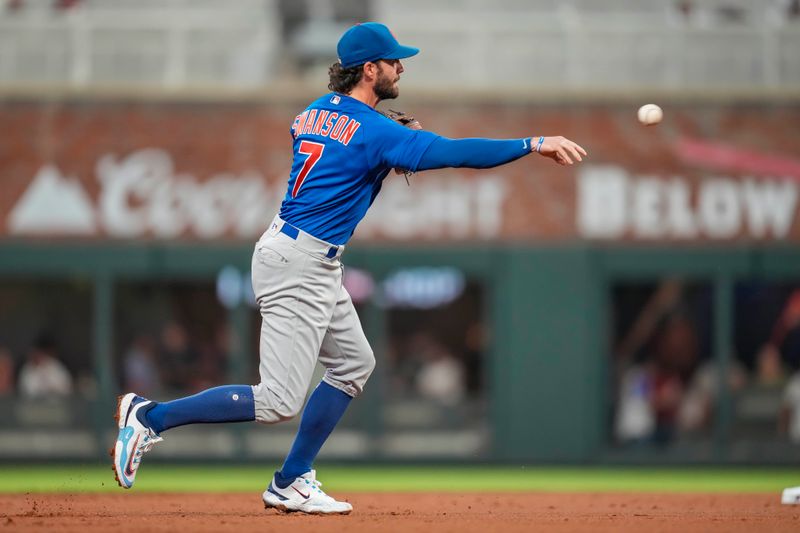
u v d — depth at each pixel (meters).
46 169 54.25
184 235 54.31
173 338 55.28
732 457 54.38
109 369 54.19
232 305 54.47
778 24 57.47
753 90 54.59
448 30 57.34
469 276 54.56
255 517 20.53
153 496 28.19
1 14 57.06
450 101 54.50
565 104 54.62
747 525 19.48
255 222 54.41
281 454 53.31
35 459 53.84
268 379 19.97
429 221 54.41
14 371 55.38
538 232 54.44
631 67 57.41
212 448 53.12
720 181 54.62
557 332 54.19
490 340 54.34
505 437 54.00
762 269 54.44
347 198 19.77
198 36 57.38
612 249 54.50
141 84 55.31
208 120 54.44
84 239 54.22
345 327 20.62
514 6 59.44
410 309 54.69
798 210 54.47
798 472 53.28
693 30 57.44
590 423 54.06
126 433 19.75
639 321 55.91
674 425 54.69
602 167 54.56
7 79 56.22
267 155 54.38
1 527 18.12
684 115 54.69
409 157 19.38
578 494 30.17
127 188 54.34
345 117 19.86
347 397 21.19
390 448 53.94
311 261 19.72
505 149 19.11
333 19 57.97
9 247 54.09
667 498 28.45
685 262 54.50
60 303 56.06
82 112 54.34
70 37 56.84
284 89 54.44
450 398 54.22
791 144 54.53
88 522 19.11
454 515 21.70
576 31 57.66
